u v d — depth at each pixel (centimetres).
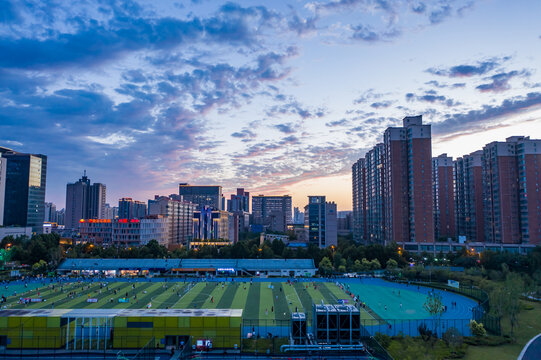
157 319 6844
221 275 17288
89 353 6544
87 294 12462
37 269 16988
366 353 6512
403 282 15600
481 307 9881
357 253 19225
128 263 18075
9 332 6781
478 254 19112
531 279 13475
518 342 7600
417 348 6525
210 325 6838
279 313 9781
